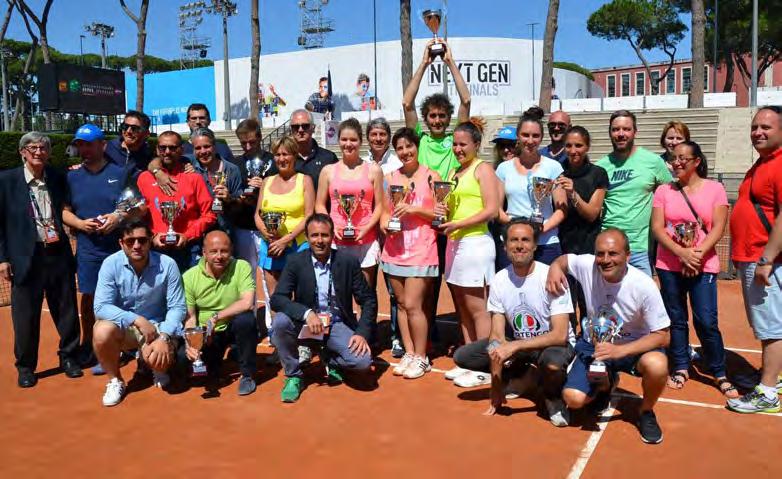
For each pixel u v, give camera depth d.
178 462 4.05
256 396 5.18
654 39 48.06
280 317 5.04
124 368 5.91
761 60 42.94
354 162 5.73
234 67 45.94
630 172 5.43
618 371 4.46
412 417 4.70
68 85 25.14
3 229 5.35
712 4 39.00
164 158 5.66
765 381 4.68
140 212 5.68
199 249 5.89
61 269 5.57
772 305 4.56
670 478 3.76
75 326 5.72
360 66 41.81
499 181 5.41
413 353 5.68
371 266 5.77
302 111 6.31
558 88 43.38
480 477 3.81
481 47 40.16
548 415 4.71
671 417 4.65
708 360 5.25
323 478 3.82
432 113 5.84
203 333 5.07
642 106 26.53
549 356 4.43
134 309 5.27
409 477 3.82
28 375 5.45
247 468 3.95
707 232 5.11
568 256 4.54
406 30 23.48
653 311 4.22
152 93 49.62
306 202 5.78
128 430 4.54
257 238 6.65
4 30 37.12
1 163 19.30
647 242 5.50
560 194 5.35
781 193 4.44
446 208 5.26
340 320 5.36
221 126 38.66
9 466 4.02
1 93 56.66
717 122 22.22
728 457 4.01
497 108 28.25
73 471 3.95
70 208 5.69
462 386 5.29
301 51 43.34
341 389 5.32
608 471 3.85
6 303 8.43
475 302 5.39
